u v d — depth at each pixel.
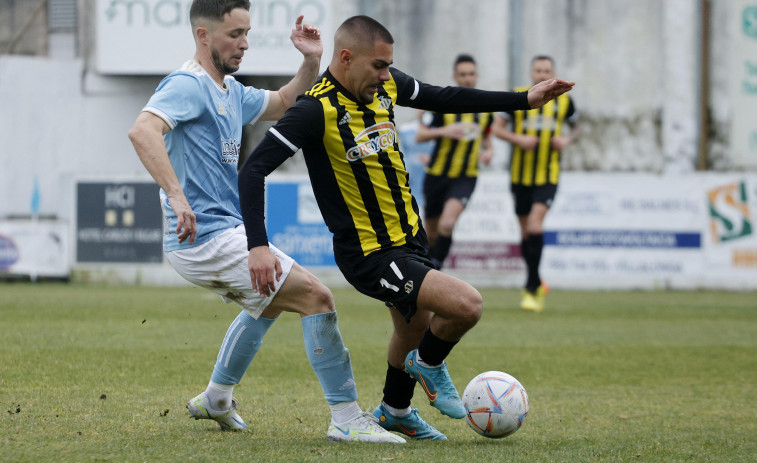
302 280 14.76
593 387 21.84
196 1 15.27
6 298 44.34
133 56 71.12
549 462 12.98
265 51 69.12
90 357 24.00
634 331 33.97
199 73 15.08
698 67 70.38
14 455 12.81
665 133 70.94
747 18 69.88
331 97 14.47
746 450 14.50
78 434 14.55
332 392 14.79
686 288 58.47
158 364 23.19
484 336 31.77
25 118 74.56
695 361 26.34
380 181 14.78
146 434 14.72
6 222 60.16
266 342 28.81
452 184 41.72
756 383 22.67
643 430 16.41
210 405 15.30
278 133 14.01
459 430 16.53
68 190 61.41
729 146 70.50
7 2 77.06
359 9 72.31
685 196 58.53
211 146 15.12
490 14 71.75
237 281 14.92
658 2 70.56
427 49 72.25
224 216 15.23
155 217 59.25
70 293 48.91
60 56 76.31
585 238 58.94
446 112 15.80
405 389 15.48
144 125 14.09
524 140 40.59
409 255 14.75
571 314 40.78
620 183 58.75
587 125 71.62
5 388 19.11
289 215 58.53
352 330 32.66
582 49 71.38
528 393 20.89
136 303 42.09
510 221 58.88
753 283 58.31
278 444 14.08
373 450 13.67
